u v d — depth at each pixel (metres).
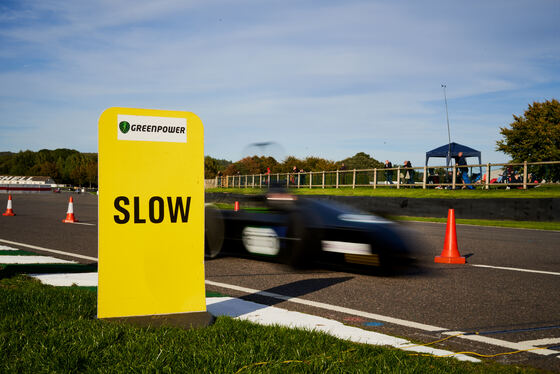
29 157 166.25
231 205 7.51
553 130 36.00
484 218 15.81
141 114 3.63
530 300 4.77
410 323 3.90
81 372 2.59
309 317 3.96
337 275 5.93
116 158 3.56
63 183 146.62
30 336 3.06
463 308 4.42
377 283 5.48
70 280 5.20
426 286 5.36
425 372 2.68
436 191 19.41
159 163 3.68
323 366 2.67
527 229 13.02
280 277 5.77
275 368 2.62
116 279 3.57
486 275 6.08
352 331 3.59
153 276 3.67
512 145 38.81
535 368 2.95
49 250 7.63
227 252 7.47
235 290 5.03
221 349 2.90
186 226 3.77
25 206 22.20
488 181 19.06
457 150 22.84
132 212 3.61
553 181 17.02
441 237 10.60
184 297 3.75
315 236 6.23
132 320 3.51
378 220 6.33
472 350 3.27
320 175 28.33
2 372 2.52
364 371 2.62
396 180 23.50
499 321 4.01
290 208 6.73
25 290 4.43
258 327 3.44
